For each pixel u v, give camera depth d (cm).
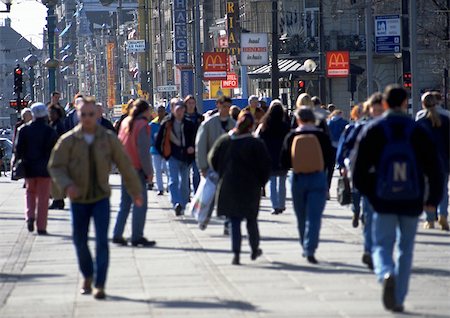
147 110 4153
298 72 15512
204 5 19725
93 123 2997
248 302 2892
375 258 2688
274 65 12312
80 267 3095
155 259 3797
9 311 2870
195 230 4675
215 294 3038
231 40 15825
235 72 16488
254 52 12838
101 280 3023
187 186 5225
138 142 4103
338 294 2983
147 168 4116
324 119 4456
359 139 2675
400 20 9675
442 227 4447
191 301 2933
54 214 5588
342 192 4384
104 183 3009
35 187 4766
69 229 4869
